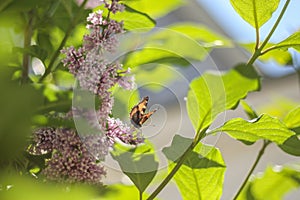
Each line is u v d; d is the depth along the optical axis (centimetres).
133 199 128
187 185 131
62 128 104
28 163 107
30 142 104
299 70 161
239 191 137
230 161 316
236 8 128
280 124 121
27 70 109
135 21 121
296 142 123
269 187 150
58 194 90
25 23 111
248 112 146
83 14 114
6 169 100
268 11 126
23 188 89
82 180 104
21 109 88
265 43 127
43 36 117
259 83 107
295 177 150
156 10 137
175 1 137
